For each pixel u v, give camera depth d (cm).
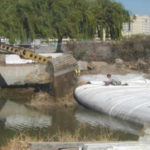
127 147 824
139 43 5062
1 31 3706
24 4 3856
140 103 1800
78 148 933
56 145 994
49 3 4159
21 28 3819
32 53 3253
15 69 3356
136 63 4566
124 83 2392
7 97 2778
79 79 2728
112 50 4981
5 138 1488
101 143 880
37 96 2581
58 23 4181
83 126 1736
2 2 3884
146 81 2452
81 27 4647
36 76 3203
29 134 1564
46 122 1867
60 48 4569
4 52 3741
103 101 2041
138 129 1614
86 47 4866
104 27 5041
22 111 2217
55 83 2469
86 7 4706
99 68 4009
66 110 2212
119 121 1809
